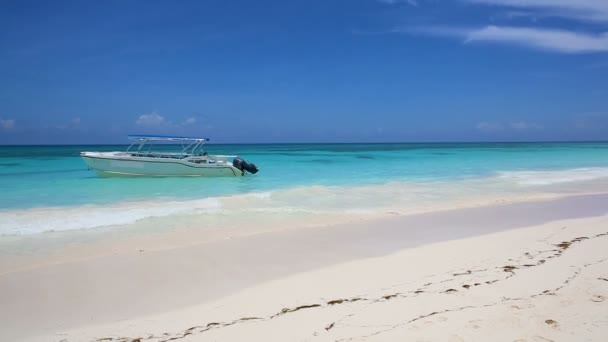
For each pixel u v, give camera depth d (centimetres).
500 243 722
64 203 1170
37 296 504
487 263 602
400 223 920
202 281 552
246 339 393
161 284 542
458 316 427
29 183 1608
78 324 433
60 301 491
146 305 478
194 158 1897
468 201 1222
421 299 473
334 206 1137
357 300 476
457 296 479
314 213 1038
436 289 503
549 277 536
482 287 506
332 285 527
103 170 1816
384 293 495
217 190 1452
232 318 439
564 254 641
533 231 816
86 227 873
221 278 563
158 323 432
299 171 2147
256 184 1625
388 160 3058
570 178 1784
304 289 516
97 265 617
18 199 1236
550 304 452
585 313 429
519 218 971
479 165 2514
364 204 1170
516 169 2225
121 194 1346
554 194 1352
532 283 515
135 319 442
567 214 1022
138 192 1395
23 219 943
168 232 838
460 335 388
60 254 687
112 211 1041
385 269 588
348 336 392
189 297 499
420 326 407
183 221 938
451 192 1395
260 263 627
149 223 916
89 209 1072
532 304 452
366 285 524
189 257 657
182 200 1228
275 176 1912
